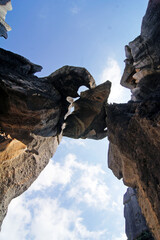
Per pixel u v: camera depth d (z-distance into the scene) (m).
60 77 13.84
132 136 10.35
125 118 11.84
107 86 14.62
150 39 11.94
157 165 8.08
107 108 15.23
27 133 11.25
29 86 10.24
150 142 8.62
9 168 12.62
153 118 7.67
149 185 8.89
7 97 9.38
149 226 10.91
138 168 9.92
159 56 11.93
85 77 13.74
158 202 8.11
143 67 13.99
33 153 13.94
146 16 11.53
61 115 14.03
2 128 10.34
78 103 16.38
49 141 15.76
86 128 16.67
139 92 15.40
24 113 10.05
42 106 10.65
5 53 10.79
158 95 9.48
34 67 12.80
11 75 9.93
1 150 10.97
